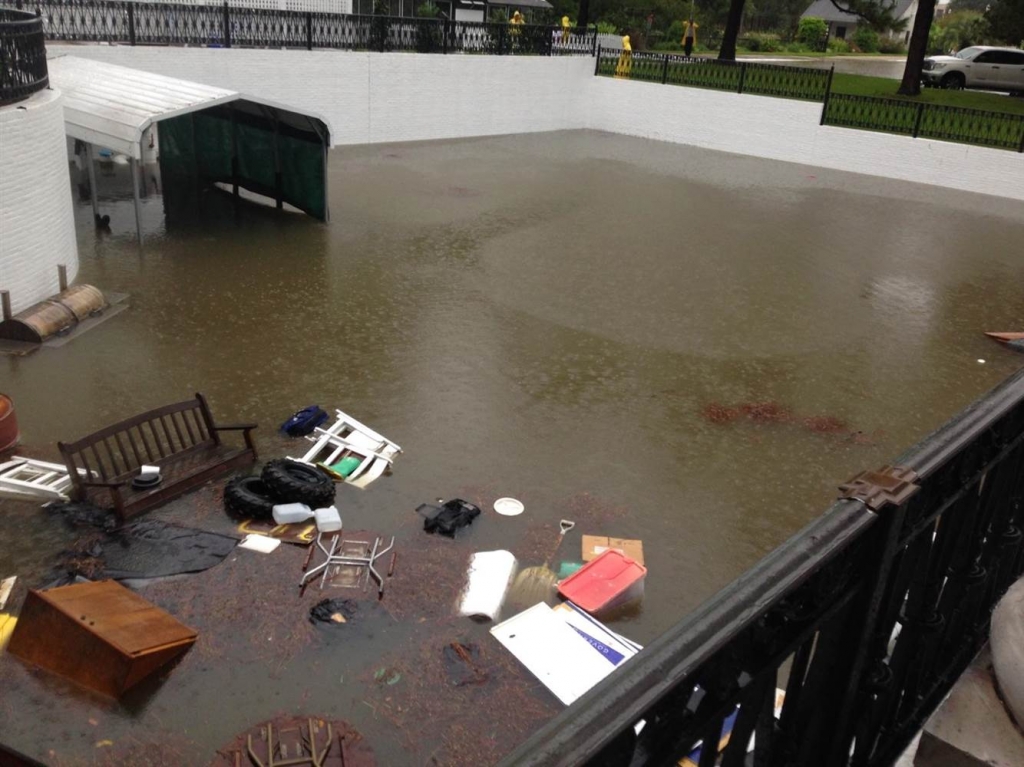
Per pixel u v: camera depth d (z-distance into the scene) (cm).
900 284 1370
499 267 1310
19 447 720
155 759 444
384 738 465
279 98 1986
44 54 1112
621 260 1395
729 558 650
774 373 1002
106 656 479
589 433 824
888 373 1023
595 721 130
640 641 557
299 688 494
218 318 1033
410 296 1158
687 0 4791
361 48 2128
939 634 249
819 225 1705
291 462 681
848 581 189
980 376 1031
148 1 2009
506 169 2028
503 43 2414
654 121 2583
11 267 949
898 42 5547
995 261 1529
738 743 185
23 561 581
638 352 1032
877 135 2206
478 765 453
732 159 2356
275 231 1410
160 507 648
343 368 921
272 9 2114
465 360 968
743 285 1315
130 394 829
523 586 596
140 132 1177
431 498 693
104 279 1130
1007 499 262
